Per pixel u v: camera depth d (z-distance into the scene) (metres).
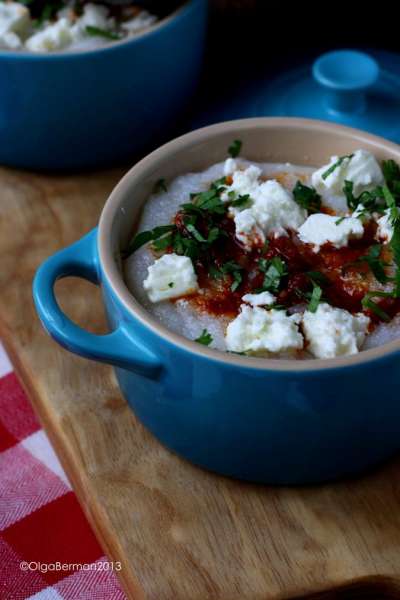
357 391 0.33
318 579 0.34
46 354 0.40
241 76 0.49
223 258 0.35
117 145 0.46
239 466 0.35
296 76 0.48
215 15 0.50
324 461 0.35
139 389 0.35
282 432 0.34
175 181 0.38
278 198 0.36
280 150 0.39
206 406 0.34
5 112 0.44
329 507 0.36
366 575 0.34
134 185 0.37
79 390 0.39
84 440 0.37
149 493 0.36
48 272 0.35
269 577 0.34
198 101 0.48
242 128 0.38
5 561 0.37
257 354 0.33
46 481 0.39
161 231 0.36
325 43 0.50
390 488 0.36
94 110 0.44
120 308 0.33
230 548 0.35
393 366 0.32
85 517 0.38
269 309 0.34
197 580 0.34
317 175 0.38
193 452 0.36
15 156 0.46
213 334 0.34
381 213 0.36
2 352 0.42
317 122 0.39
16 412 0.41
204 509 0.36
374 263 0.35
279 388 0.32
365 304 0.34
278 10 0.51
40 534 0.37
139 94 0.44
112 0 0.44
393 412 0.34
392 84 0.47
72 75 0.42
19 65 0.42
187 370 0.33
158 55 0.43
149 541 0.35
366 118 0.45
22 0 0.44
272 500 0.36
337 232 0.35
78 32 0.43
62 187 0.46
